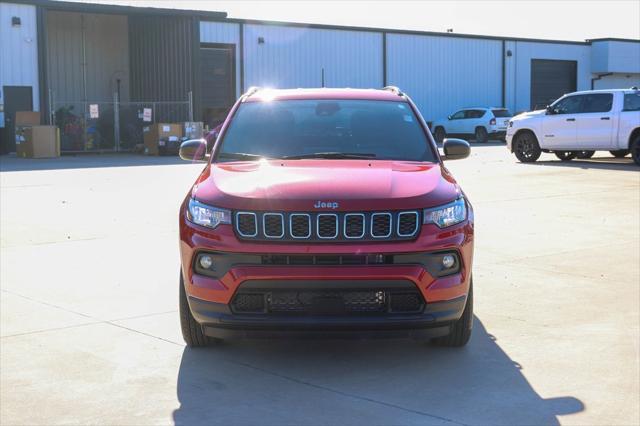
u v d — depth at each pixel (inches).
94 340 209.6
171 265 304.5
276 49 1337.4
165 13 1164.5
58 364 190.7
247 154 218.5
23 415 159.5
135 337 212.4
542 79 1705.2
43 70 1082.7
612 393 170.1
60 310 239.3
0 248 339.9
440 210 179.9
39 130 1000.2
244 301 177.6
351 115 233.0
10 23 1058.1
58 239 361.4
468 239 184.1
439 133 1471.5
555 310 238.2
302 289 173.2
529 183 604.4
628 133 744.3
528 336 212.1
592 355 195.8
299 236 175.3
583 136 773.9
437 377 180.7
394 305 175.8
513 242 354.0
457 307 180.7
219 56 1283.2
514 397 167.8
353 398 167.6
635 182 607.8
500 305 244.1
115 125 1141.1
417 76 1519.4
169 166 836.0
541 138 804.6
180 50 1214.9
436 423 153.6
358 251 172.9
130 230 386.3
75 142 1115.9
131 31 1333.7
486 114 1376.7
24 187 592.1
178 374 183.8
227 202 180.7
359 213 175.3
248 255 175.3
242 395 169.9
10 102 1067.3
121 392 172.1
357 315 174.9
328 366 189.5
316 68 1387.8
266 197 178.2
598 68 1750.7
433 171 202.1
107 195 536.4
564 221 414.6
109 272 292.5
